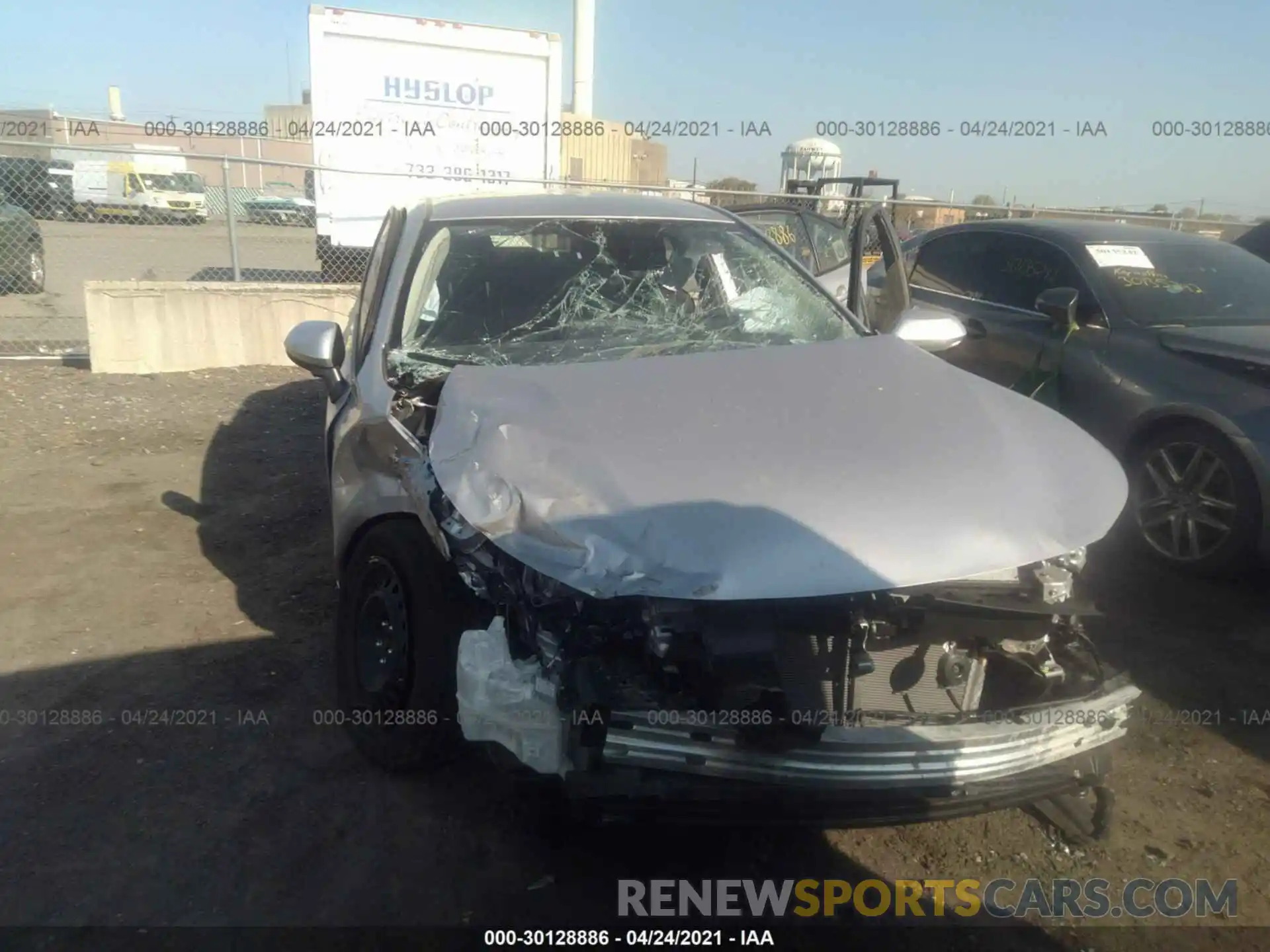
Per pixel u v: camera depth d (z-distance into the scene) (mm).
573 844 3057
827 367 3346
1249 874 2947
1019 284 6254
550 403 2988
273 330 10039
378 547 3352
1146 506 5047
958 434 2908
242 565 5105
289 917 2762
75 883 2871
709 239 4348
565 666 2469
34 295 13266
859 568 2414
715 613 2441
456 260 4012
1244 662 4129
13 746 3531
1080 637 2930
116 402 8312
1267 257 8766
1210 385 4801
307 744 3562
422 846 3047
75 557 5172
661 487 2572
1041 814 3193
